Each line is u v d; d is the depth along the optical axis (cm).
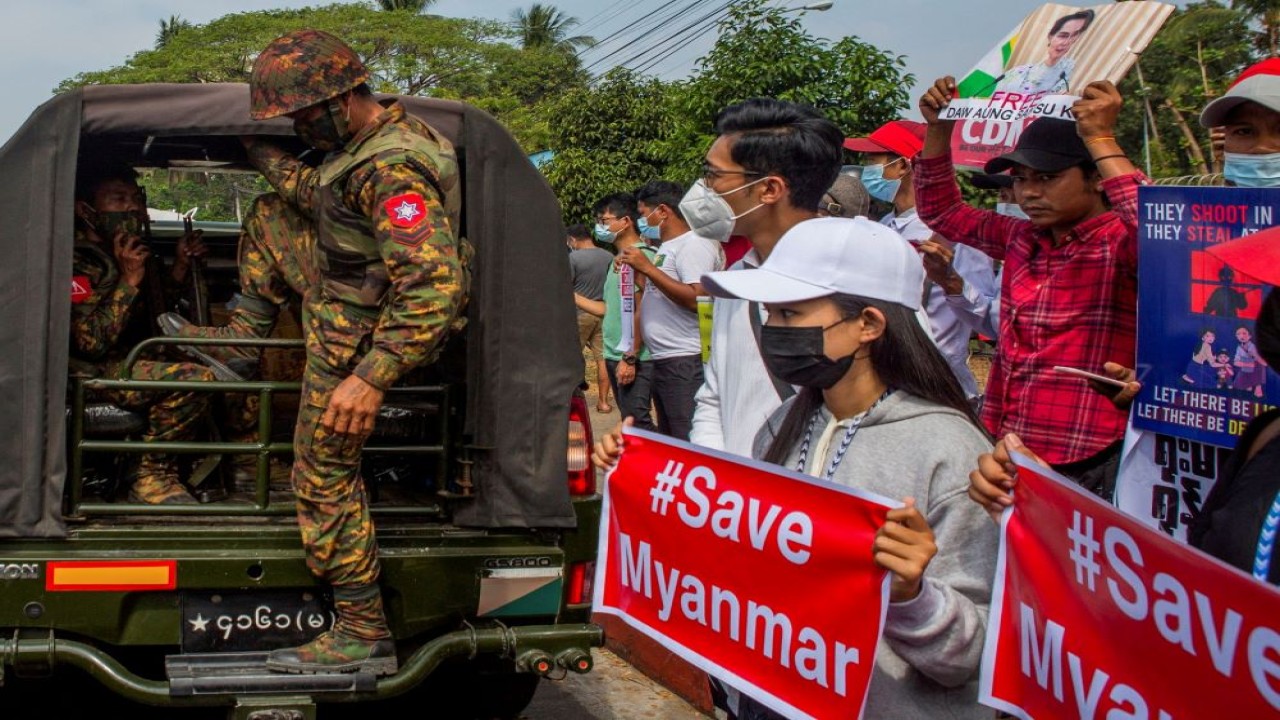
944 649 216
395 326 323
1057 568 211
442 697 475
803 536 234
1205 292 287
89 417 364
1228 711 186
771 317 245
